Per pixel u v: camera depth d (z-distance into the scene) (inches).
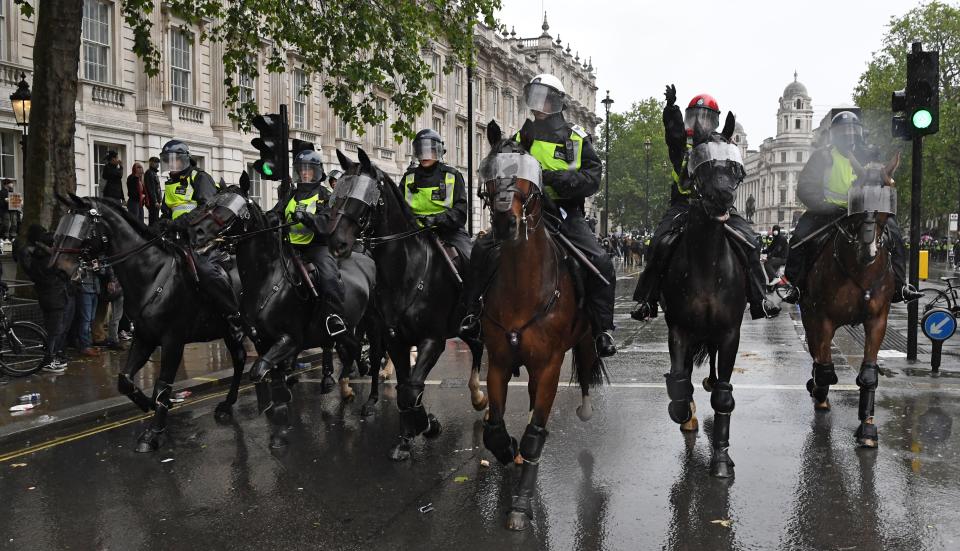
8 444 279.3
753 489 222.5
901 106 414.0
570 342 217.8
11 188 674.8
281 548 186.1
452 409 331.0
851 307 275.6
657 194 3270.2
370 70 614.5
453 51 660.7
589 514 205.9
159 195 528.7
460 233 273.9
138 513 210.5
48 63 489.4
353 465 252.4
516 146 194.5
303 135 1119.0
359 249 345.4
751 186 6491.1
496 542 188.5
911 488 220.7
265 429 301.9
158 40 862.5
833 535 189.5
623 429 290.5
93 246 280.5
